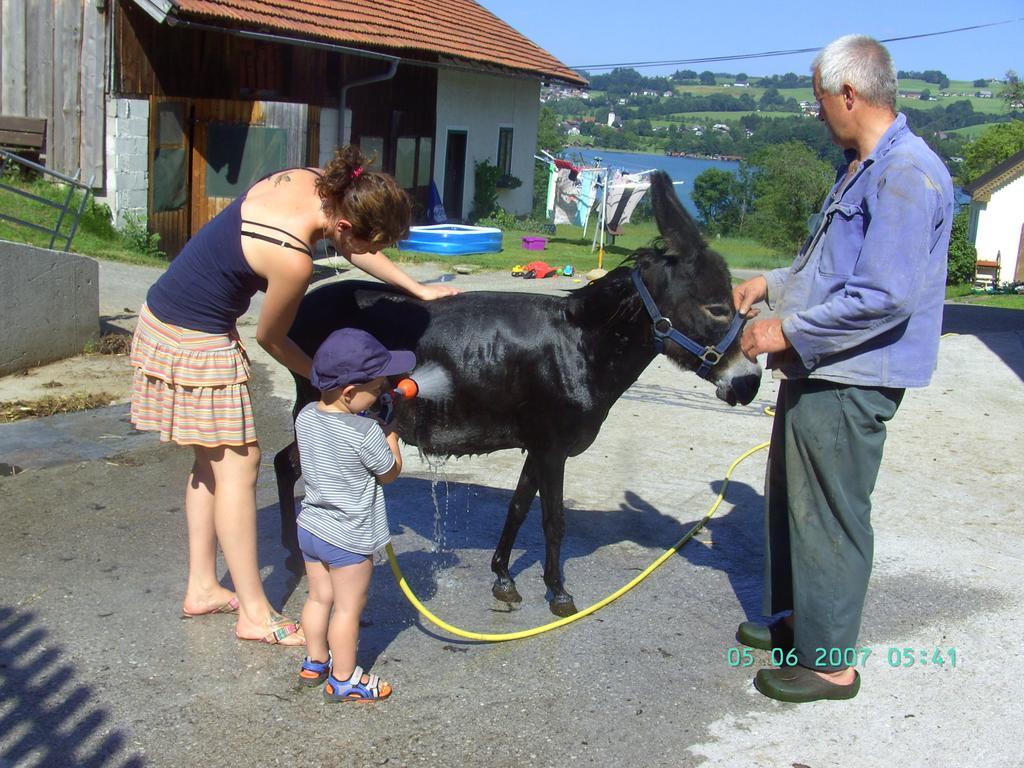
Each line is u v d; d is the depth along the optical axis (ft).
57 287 26.91
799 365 12.01
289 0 57.11
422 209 72.43
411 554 16.49
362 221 11.83
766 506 13.47
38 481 18.63
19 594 14.20
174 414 12.59
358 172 11.80
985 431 24.62
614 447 22.74
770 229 122.01
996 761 11.43
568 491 19.94
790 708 12.38
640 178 73.87
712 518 18.81
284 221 11.90
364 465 11.37
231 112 50.01
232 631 13.53
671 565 16.61
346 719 11.66
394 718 11.73
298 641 13.24
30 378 25.68
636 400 26.73
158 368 12.48
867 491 12.10
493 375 13.43
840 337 11.37
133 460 20.02
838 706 12.47
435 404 13.67
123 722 11.33
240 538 12.97
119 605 14.07
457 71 74.59
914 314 11.57
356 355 11.18
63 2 44.47
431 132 72.38
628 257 13.65
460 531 17.56
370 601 14.74
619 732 11.70
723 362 13.34
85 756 10.68
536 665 13.14
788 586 13.51
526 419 13.73
